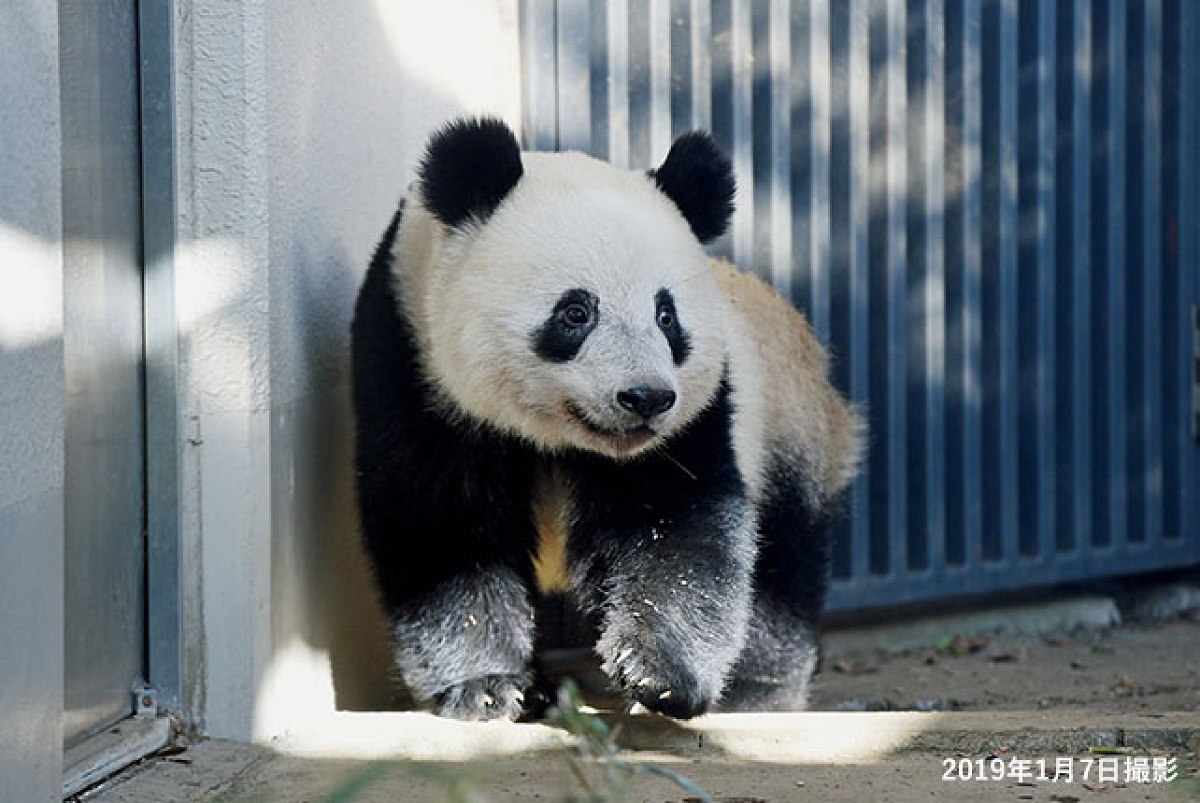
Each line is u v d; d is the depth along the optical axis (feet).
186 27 23.03
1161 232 44.47
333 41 28.02
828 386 35.29
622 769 15.24
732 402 27.71
